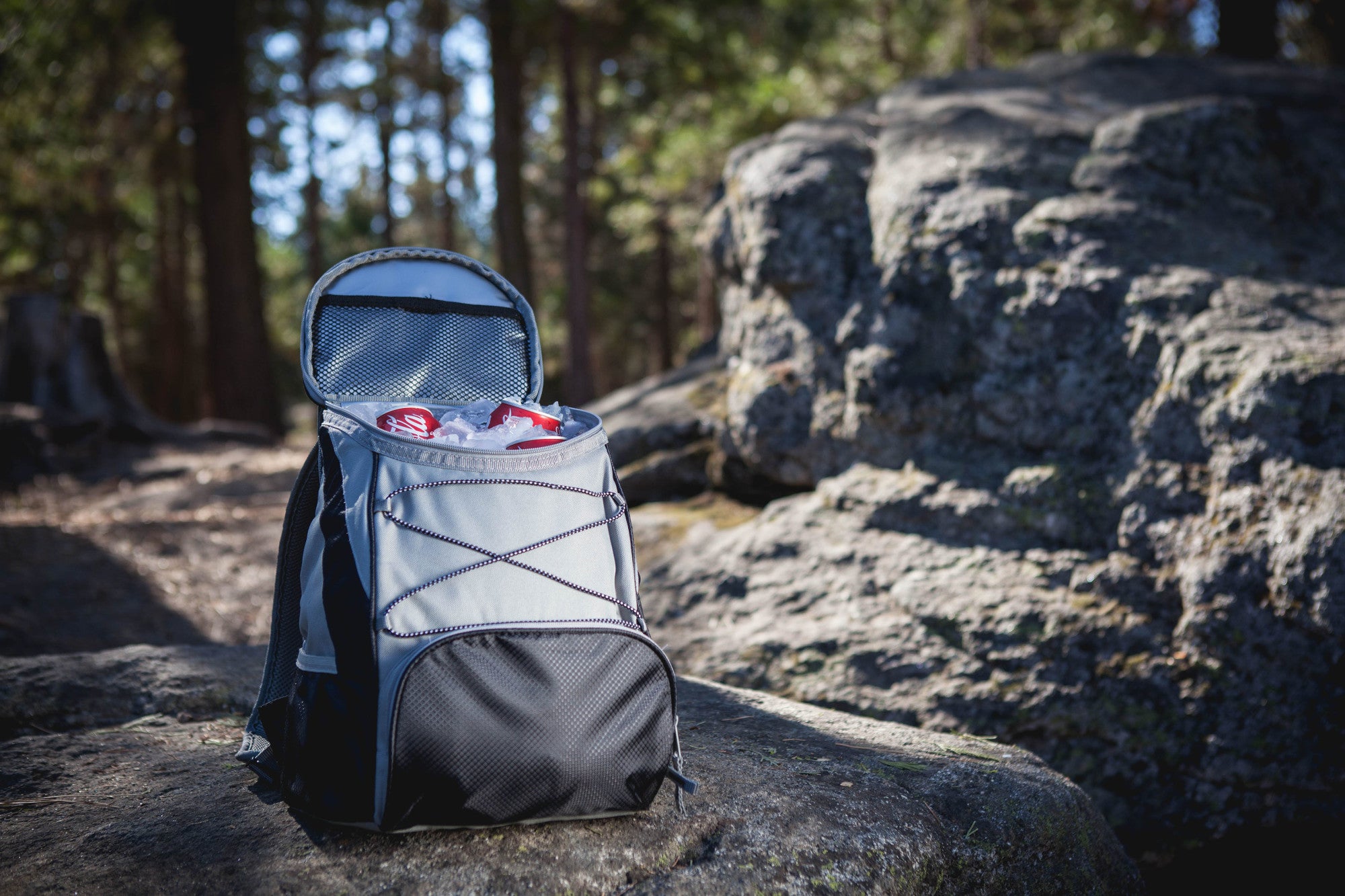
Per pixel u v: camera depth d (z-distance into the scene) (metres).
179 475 10.08
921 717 3.60
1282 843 3.34
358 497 2.06
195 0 15.39
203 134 15.49
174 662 3.37
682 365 7.36
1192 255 4.48
